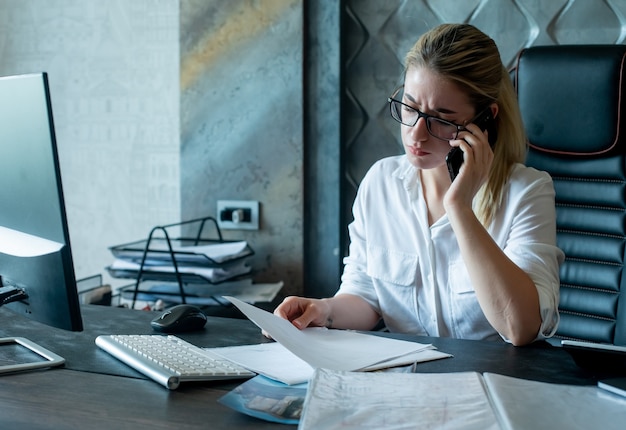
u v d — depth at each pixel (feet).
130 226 9.29
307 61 8.26
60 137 9.43
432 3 8.04
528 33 7.80
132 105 9.09
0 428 3.28
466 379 3.66
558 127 6.58
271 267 8.51
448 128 5.27
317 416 3.13
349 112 8.45
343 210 8.54
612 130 6.39
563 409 3.28
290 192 8.37
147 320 5.35
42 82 3.99
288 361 4.20
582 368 4.22
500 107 5.68
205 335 4.98
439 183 6.02
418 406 3.26
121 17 9.02
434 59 5.20
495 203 5.68
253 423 3.34
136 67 9.02
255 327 5.22
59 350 4.52
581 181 6.65
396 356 4.36
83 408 3.52
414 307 6.07
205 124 8.54
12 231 4.54
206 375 3.89
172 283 8.01
